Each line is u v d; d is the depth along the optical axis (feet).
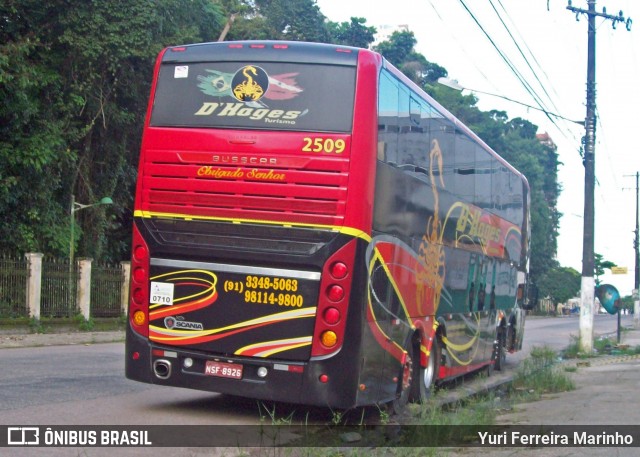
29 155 77.00
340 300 27.58
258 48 29.19
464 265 44.47
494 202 52.29
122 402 32.86
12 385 35.78
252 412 32.37
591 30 76.28
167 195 29.43
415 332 35.65
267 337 28.19
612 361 68.39
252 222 28.32
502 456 24.62
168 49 30.48
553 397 42.19
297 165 28.04
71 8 79.87
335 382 27.55
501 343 59.62
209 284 28.89
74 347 62.18
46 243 83.76
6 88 75.05
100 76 83.92
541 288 252.42
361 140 27.91
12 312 72.02
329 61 28.50
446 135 39.73
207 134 29.01
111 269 86.12
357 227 27.68
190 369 29.19
